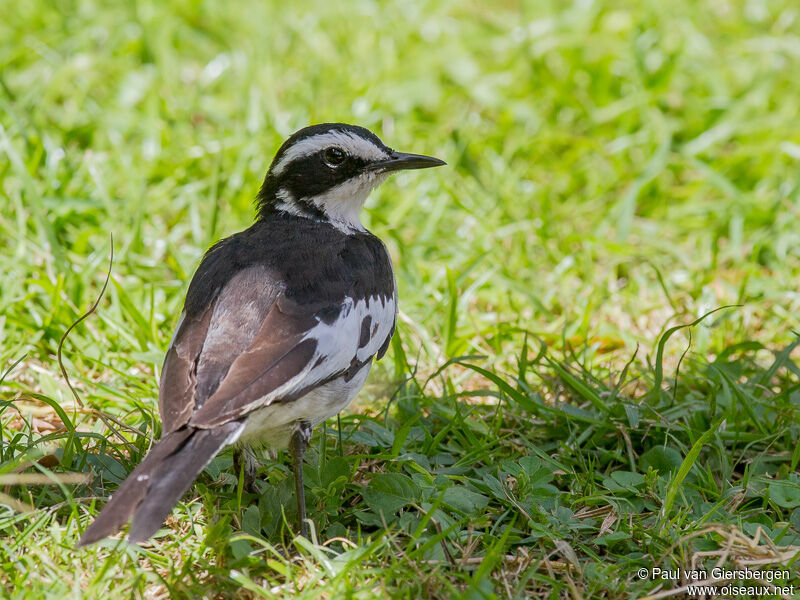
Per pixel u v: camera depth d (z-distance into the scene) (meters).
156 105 16.27
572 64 18.08
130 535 7.38
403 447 10.38
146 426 10.38
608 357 12.57
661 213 15.72
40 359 11.88
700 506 9.42
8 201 13.99
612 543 8.88
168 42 18.03
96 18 18.69
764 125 16.83
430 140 16.41
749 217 15.17
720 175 15.49
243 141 15.60
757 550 8.48
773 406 10.77
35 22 18.55
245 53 18.19
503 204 15.02
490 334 12.78
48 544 8.49
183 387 8.35
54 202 13.78
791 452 10.39
